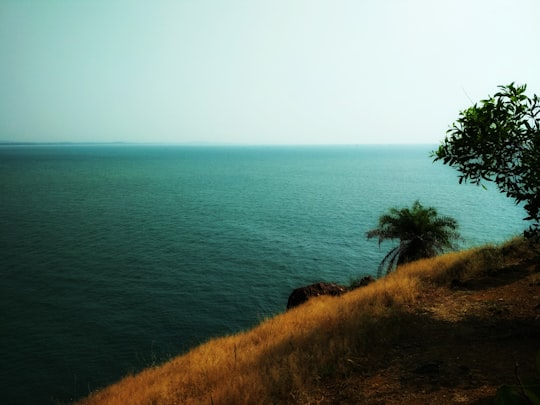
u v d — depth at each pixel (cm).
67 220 7362
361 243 5962
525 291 952
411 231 2433
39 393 2264
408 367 653
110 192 11675
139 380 1118
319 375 680
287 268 4722
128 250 5369
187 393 805
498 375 564
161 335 3012
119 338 2948
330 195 11825
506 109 687
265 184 15062
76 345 2827
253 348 1045
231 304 3644
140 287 4006
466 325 805
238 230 6812
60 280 4150
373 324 873
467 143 714
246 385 684
